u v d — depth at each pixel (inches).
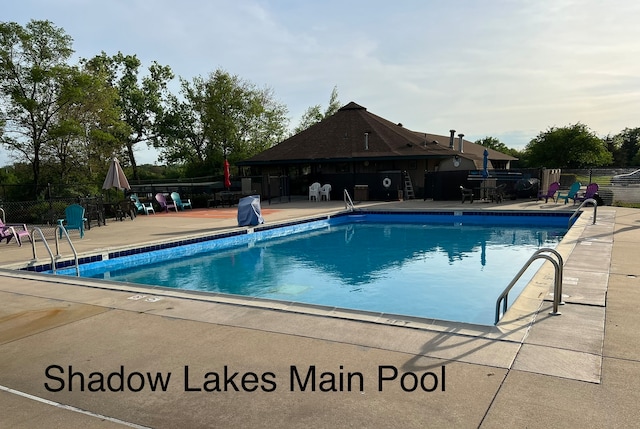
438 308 272.2
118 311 199.6
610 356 137.2
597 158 1847.9
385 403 113.8
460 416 106.2
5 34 800.3
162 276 371.2
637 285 218.4
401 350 146.2
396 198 930.7
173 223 613.6
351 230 625.3
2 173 1013.2
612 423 101.3
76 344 161.9
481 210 660.7
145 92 1626.5
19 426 108.3
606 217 506.0
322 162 1089.4
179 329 173.8
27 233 455.5
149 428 106.7
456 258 419.5
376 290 314.7
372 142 1112.8
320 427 104.4
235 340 160.1
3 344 164.4
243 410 113.5
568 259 282.0
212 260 434.9
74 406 118.0
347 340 156.4
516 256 422.6
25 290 243.8
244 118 1505.9
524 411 107.2
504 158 1587.1
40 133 867.4
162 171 1755.7
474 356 139.3
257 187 1039.0
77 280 264.2
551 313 177.5
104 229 561.3
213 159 1470.2
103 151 949.8
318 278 354.6
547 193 748.0
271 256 449.7
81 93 843.4
